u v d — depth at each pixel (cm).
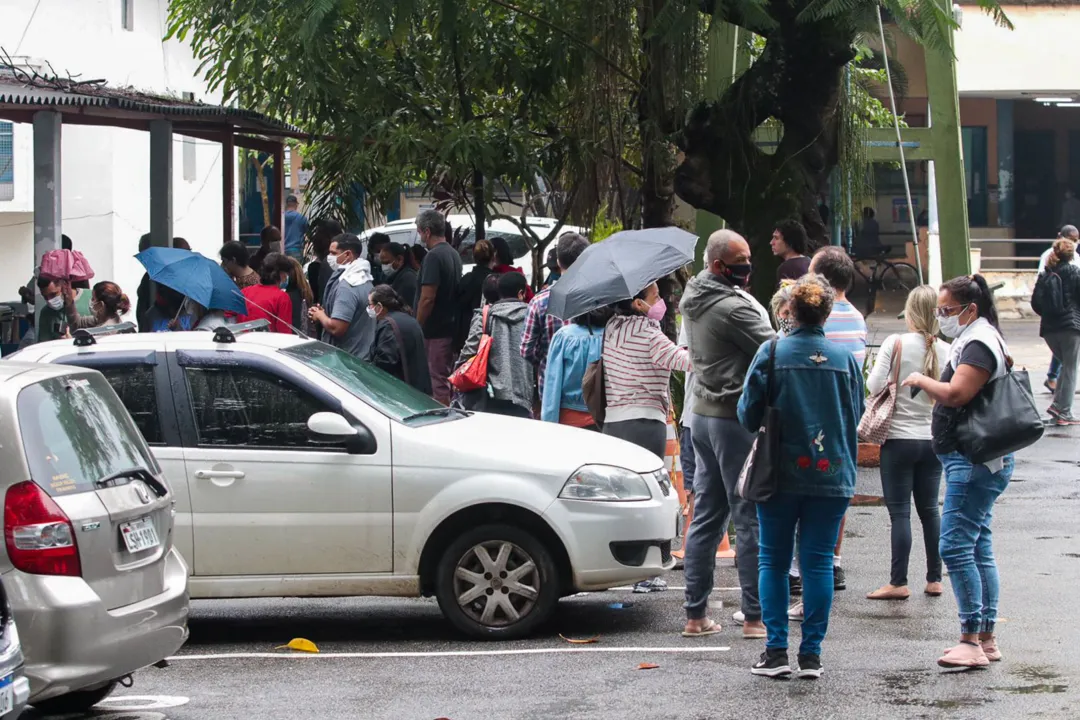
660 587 1095
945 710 738
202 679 858
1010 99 3703
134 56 2442
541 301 1201
